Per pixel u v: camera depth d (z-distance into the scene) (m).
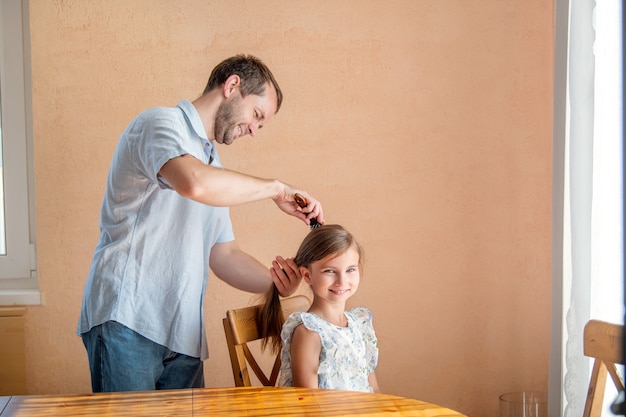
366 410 1.53
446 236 3.18
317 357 2.07
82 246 3.05
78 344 3.06
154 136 1.99
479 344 3.22
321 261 2.14
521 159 3.18
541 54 3.16
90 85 3.02
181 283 2.13
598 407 1.70
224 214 2.36
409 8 3.12
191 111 2.13
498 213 3.19
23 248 3.13
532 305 3.23
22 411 1.54
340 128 3.12
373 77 3.12
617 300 2.27
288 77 3.09
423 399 3.20
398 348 3.18
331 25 3.10
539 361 3.24
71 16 3.00
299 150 3.10
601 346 1.68
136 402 1.60
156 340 2.12
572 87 2.37
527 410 2.98
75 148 3.02
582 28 2.34
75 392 3.06
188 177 1.91
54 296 3.04
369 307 3.16
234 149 3.08
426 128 3.15
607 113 2.29
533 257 3.21
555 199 2.51
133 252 2.11
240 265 2.39
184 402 1.59
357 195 3.13
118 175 2.11
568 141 2.46
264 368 3.16
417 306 3.18
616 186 2.28
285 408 1.54
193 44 3.04
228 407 1.56
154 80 3.04
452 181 3.17
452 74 3.14
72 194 3.03
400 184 3.15
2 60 3.10
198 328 2.20
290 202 2.19
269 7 3.07
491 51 3.15
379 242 3.15
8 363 3.02
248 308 2.19
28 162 3.13
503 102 3.16
